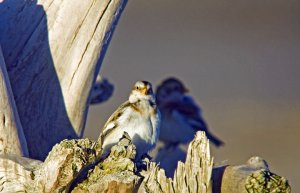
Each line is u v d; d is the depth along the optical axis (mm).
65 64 11773
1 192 9906
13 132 10688
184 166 9922
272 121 24250
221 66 29109
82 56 11812
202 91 26656
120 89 23922
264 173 9953
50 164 9594
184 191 9859
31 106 11633
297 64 29188
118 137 11656
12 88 11539
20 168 9891
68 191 9938
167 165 17688
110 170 10016
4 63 10867
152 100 11945
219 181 10234
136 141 11719
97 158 10016
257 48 31094
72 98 11797
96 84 16812
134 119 11688
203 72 28250
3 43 11664
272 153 21719
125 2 12234
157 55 29547
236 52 30578
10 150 10617
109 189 9891
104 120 20344
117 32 31766
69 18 11766
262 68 28766
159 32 32125
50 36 11742
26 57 11672
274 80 27844
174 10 34250
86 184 9961
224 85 27266
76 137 11914
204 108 25141
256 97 26391
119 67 27344
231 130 23422
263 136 23062
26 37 11719
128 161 10031
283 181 9922
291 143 22578
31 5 11812
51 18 11773
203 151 9906
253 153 21641
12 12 11797
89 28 11828
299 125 24094
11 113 10688
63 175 9609
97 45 11898
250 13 34906
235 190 10055
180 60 29234
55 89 11742
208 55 30188
